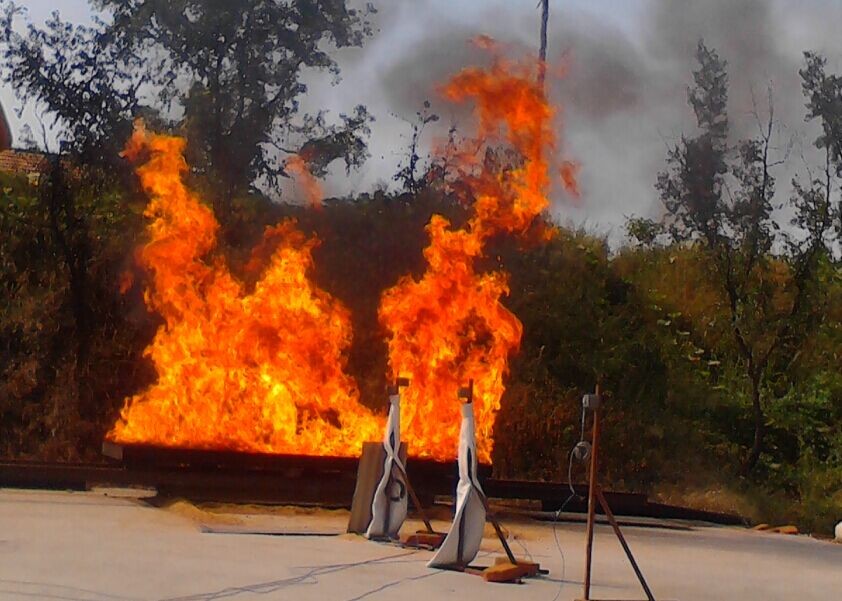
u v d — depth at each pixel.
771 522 19.22
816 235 23.31
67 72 20.64
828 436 22.58
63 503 12.70
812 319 23.25
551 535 13.27
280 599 7.77
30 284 20.44
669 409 22.91
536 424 21.31
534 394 21.75
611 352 23.16
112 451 14.59
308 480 14.35
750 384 23.44
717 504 19.80
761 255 23.55
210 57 21.64
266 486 14.21
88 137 20.72
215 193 21.36
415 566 9.73
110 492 14.24
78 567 8.43
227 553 9.76
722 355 24.23
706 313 24.58
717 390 23.33
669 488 20.86
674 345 23.92
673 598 9.20
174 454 14.09
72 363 19.89
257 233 21.81
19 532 10.09
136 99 21.14
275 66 22.12
